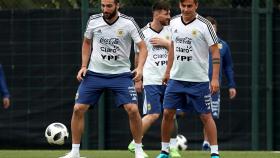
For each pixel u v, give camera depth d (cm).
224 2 3456
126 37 2373
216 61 2297
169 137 2414
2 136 3459
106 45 2370
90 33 2388
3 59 3456
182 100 2362
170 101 2358
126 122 3409
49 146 3438
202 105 2331
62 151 2973
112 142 3412
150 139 3381
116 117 3409
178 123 3394
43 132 3434
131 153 2844
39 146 3441
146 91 2789
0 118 3456
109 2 2331
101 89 2389
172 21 2348
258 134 3397
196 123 3384
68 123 3422
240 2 3450
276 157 2656
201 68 2322
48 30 3431
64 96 3422
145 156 2594
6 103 2833
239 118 3394
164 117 2384
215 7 3400
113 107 3409
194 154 2850
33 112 3441
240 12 3391
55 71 3428
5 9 3456
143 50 2380
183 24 2319
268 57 3384
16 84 3450
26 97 3444
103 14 2370
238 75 3400
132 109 2369
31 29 3441
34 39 3438
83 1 3400
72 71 3416
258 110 3397
